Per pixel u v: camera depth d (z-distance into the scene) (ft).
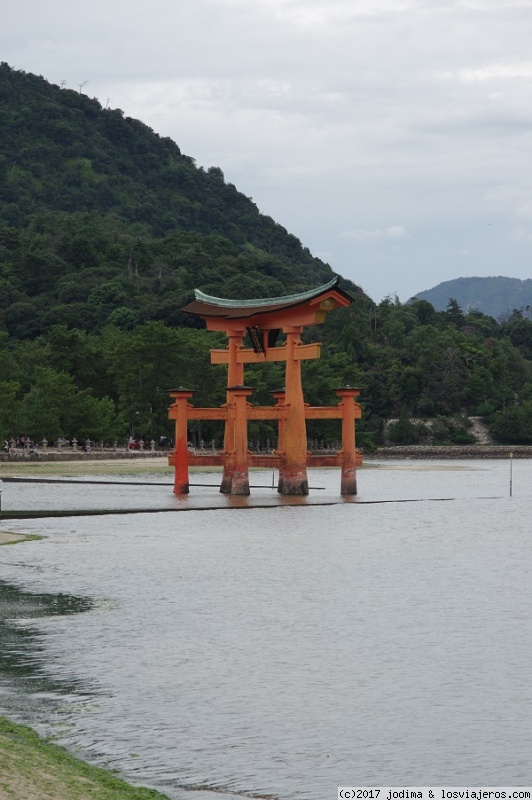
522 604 185.06
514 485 540.11
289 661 145.69
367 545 262.06
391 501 390.83
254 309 368.27
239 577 210.18
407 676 139.23
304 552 246.68
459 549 257.96
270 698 129.59
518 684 136.05
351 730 119.24
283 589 197.47
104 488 427.33
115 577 206.80
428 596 192.24
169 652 149.18
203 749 112.57
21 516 306.14
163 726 118.93
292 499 371.97
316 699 129.59
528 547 262.88
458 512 360.48
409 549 256.11
